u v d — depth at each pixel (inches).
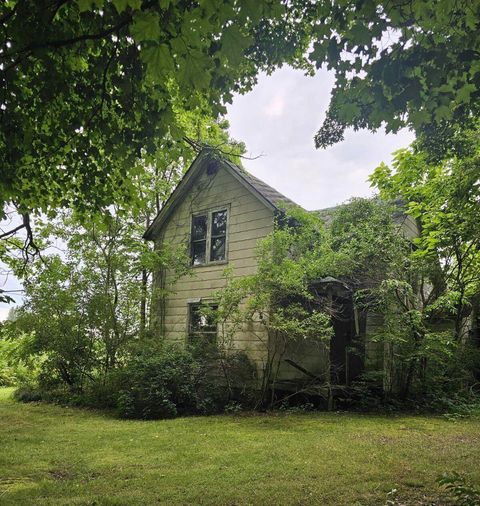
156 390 366.0
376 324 437.7
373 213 420.5
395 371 399.9
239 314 394.3
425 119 139.5
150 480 182.1
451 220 361.4
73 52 156.9
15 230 243.8
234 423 318.0
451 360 410.9
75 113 179.5
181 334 495.8
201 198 514.9
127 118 173.9
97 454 227.1
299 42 209.9
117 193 234.4
